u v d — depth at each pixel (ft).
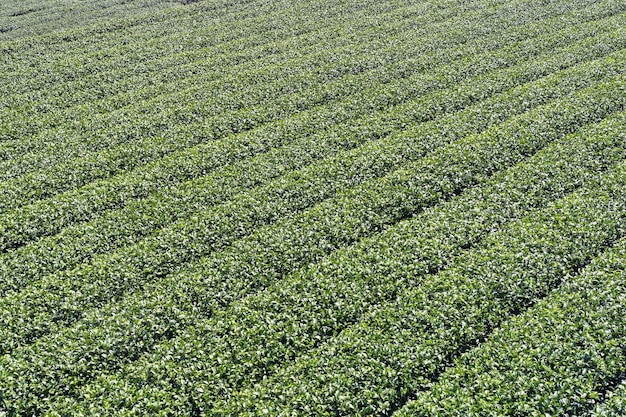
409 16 150.20
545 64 112.68
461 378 52.65
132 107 112.16
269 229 74.59
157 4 185.06
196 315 62.95
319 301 62.49
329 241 71.87
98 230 77.56
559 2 146.72
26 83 126.62
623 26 127.03
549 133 88.12
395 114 99.71
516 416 48.96
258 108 106.63
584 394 49.44
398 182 81.05
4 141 103.86
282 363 56.65
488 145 86.22
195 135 100.07
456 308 59.52
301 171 85.66
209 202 81.82
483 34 132.16
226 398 54.13
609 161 80.89
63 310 65.46
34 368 57.26
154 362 57.00
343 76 117.70
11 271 71.15
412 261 66.28
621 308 56.54
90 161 94.02
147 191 86.12
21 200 85.97
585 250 65.21
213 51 138.31
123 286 68.54
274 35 145.59
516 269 62.90
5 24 174.09
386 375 53.31
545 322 56.24
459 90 105.40
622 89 99.04
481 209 73.87
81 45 149.28
